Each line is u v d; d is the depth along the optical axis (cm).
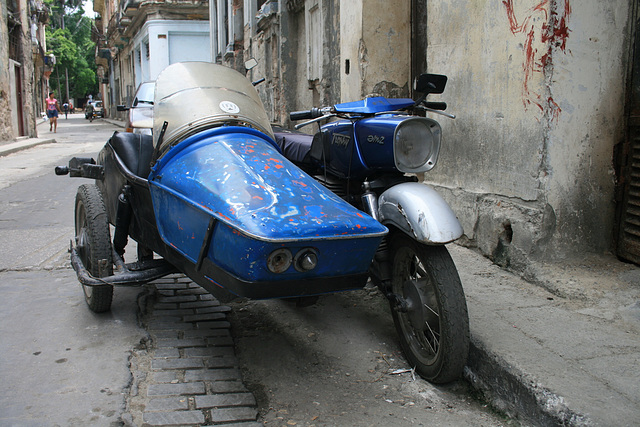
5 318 368
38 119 4138
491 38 435
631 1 380
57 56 6675
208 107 326
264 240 232
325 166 366
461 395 291
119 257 359
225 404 269
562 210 388
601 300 343
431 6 522
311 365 320
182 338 345
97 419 252
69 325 359
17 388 279
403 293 310
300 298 283
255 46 1448
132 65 3556
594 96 383
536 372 262
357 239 253
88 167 409
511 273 409
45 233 597
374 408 275
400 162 293
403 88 664
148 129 910
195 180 283
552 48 371
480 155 456
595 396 241
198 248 274
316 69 998
